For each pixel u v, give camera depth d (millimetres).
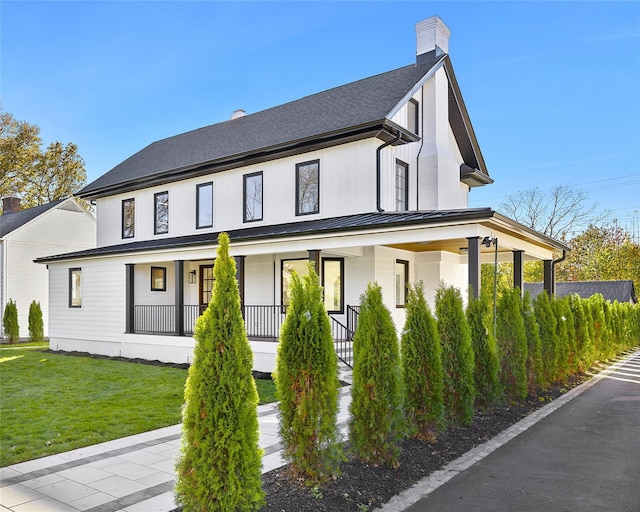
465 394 6184
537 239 11047
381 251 12031
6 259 21953
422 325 5723
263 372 10859
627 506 4008
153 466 4844
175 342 12711
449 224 8562
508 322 7785
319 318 4406
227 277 3799
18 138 30875
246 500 3512
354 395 4855
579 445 5742
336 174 12062
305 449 4246
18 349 17000
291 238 10367
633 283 30484
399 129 11352
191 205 15156
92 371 11242
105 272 14852
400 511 3861
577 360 11227
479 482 4512
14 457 5094
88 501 3973
